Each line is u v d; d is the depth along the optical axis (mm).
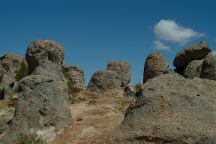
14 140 29516
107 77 51219
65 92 34594
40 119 31031
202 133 20484
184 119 21641
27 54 41094
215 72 36656
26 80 32312
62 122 31625
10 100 42688
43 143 29047
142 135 21656
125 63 61062
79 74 60156
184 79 24203
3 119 35500
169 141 20891
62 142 29391
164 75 24859
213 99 22812
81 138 29484
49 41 40688
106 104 40219
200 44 45219
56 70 38375
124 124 23391
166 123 21672
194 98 22641
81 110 36844
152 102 23016
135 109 23578
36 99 31641
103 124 31859
